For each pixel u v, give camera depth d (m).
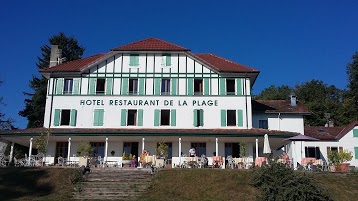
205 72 36.25
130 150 34.91
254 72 35.97
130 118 35.53
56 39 67.62
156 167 28.06
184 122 35.22
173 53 36.62
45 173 25.94
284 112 40.06
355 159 41.31
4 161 30.83
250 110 35.44
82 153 31.75
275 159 24.73
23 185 24.28
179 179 25.00
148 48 36.47
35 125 58.09
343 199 23.78
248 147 34.88
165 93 35.88
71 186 24.16
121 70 36.44
